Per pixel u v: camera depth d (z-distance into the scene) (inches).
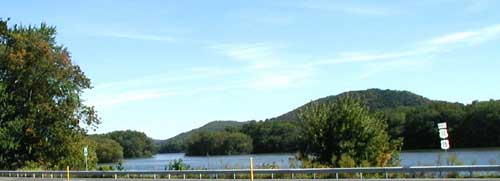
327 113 1485.0
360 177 1237.1
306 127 1507.1
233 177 1402.6
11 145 2089.1
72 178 1647.4
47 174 1796.3
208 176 1455.5
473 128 2896.2
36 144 2172.7
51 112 2151.8
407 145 2864.2
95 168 2154.3
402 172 1192.8
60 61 2191.2
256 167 1572.3
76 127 2220.7
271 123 4377.5
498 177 1086.4
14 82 2153.1
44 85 2169.0
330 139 1471.5
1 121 2122.3
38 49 2142.0
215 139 5349.4
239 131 5098.4
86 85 2249.0
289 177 1343.5
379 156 1454.2
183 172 1478.8
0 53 2102.6
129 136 6481.3
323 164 1450.5
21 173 1875.0
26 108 2153.1
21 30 2204.7
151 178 1526.8
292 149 4087.1
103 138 4820.4
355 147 1450.5
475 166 1104.8
